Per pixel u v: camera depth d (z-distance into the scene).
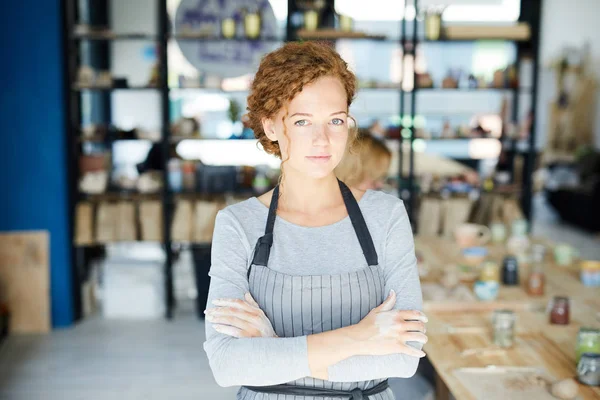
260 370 1.48
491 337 2.62
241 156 6.78
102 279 6.35
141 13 8.59
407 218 1.73
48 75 4.98
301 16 5.50
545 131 11.48
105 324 5.26
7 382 4.24
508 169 6.00
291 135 1.58
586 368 2.17
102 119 7.68
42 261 5.11
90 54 7.58
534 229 9.04
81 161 5.43
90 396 4.06
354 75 1.66
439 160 6.93
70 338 4.98
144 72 8.64
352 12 8.59
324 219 1.69
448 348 2.50
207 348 1.56
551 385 2.12
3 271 5.07
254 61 5.71
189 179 5.41
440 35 5.50
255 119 1.67
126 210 5.34
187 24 5.58
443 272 3.57
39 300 5.11
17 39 4.93
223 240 1.68
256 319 1.56
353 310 1.62
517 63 5.76
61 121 5.04
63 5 5.02
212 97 6.70
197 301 5.40
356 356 1.52
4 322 5.07
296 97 1.55
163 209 5.36
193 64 5.68
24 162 5.04
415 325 1.51
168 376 4.35
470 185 5.77
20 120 5.01
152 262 7.03
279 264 1.64
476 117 6.17
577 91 11.34
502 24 5.62
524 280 3.44
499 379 2.22
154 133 5.39
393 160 5.82
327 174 1.64
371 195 1.75
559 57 11.41
